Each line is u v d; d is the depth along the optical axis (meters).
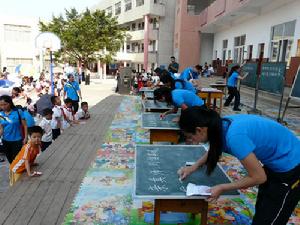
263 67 8.38
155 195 2.10
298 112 8.73
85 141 5.95
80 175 4.18
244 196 3.52
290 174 1.86
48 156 4.98
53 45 14.40
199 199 2.21
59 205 3.32
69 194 3.59
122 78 16.59
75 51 25.19
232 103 10.52
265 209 1.93
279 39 11.25
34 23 29.75
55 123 6.54
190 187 2.14
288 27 10.59
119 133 6.61
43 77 16.45
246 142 1.75
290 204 1.90
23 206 3.29
